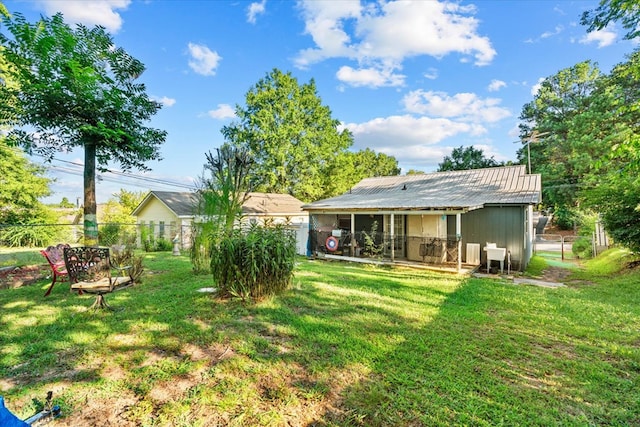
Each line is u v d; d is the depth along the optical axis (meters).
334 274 8.81
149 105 9.70
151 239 17.23
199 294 6.02
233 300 5.57
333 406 2.64
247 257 5.51
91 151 9.23
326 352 3.62
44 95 7.73
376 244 12.38
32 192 17.72
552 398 2.76
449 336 4.12
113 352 3.58
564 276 9.51
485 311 5.28
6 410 1.69
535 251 16.72
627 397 2.78
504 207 10.73
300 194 27.86
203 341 3.88
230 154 8.62
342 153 29.42
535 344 3.92
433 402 2.68
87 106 8.30
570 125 29.23
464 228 11.47
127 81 9.26
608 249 12.70
